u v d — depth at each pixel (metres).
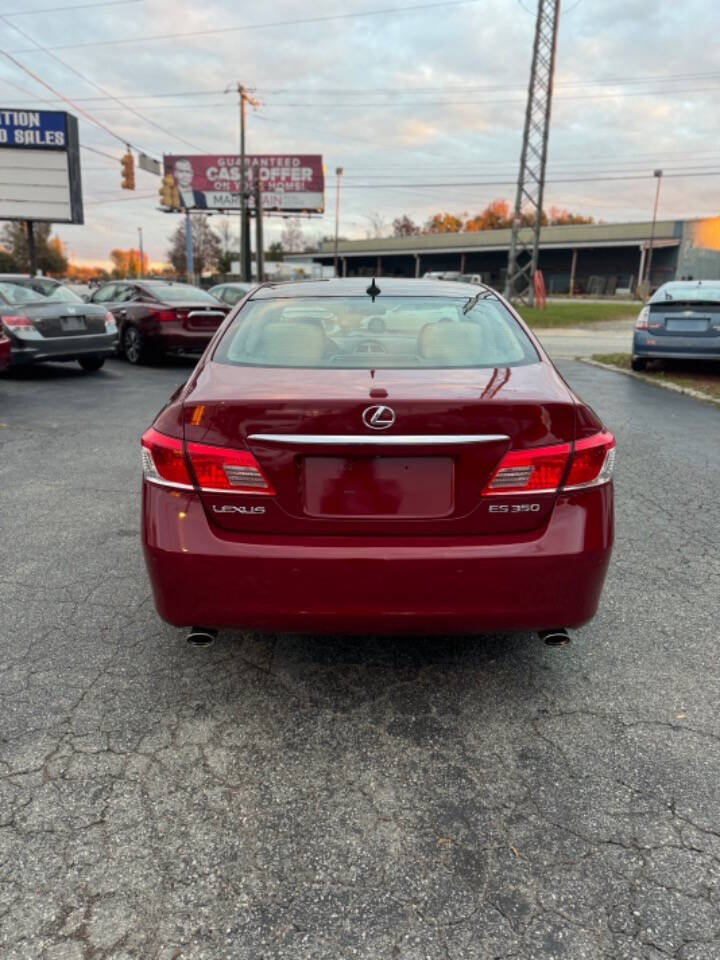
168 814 2.14
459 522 2.33
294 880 1.92
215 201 63.00
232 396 2.35
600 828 2.10
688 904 1.84
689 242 66.69
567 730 2.54
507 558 2.31
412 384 2.43
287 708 2.67
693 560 4.00
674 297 10.73
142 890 1.88
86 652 3.03
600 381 10.79
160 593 2.42
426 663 2.98
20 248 91.44
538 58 34.06
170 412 2.43
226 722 2.58
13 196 22.91
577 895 1.87
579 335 22.97
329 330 3.01
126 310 12.58
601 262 73.06
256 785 2.27
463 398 2.29
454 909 1.83
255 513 2.33
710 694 2.75
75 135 23.12
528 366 2.74
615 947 1.72
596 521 2.38
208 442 2.33
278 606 2.35
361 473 2.31
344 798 2.21
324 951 1.72
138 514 4.75
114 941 1.74
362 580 2.31
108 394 9.46
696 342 10.62
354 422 2.26
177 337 12.02
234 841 2.04
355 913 1.82
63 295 10.83
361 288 3.46
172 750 2.42
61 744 2.44
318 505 2.33
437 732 2.53
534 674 2.89
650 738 2.49
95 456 6.24
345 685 2.82
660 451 6.46
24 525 4.52
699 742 2.47
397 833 2.08
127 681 2.82
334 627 2.39
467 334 2.99
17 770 2.31
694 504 4.96
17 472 5.73
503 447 2.30
